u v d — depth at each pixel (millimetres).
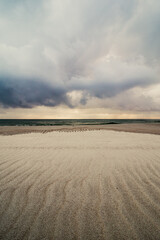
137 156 3844
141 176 2545
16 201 1755
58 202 1749
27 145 5258
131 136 7871
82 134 8797
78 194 1940
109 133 9367
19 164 3152
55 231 1322
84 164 3193
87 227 1374
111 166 3068
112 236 1275
